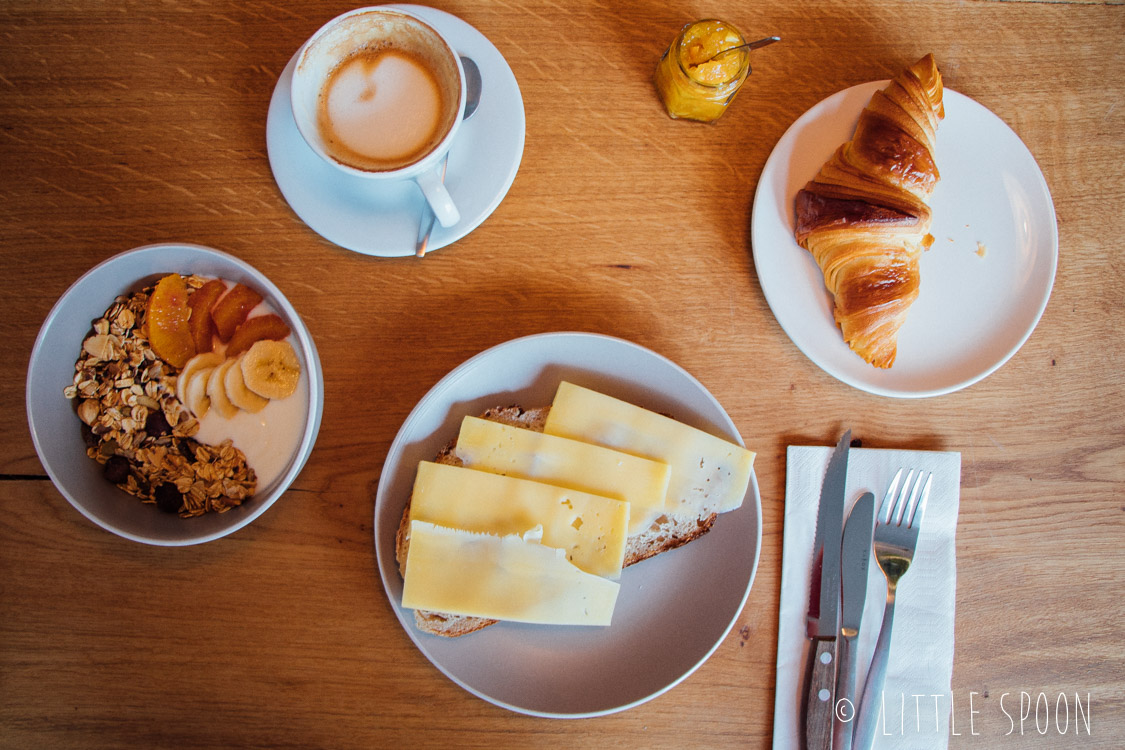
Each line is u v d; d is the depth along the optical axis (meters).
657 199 0.63
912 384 0.61
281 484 0.56
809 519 0.62
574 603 0.58
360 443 0.61
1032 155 0.64
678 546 0.60
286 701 0.60
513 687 0.59
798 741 0.61
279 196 0.62
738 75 0.59
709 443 0.59
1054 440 0.64
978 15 0.64
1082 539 0.64
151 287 0.59
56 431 0.57
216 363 0.60
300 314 0.62
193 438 0.59
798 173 0.62
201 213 0.62
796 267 0.62
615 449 0.59
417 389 0.62
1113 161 0.65
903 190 0.59
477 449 0.59
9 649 0.60
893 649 0.62
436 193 0.57
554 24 0.63
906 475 0.62
